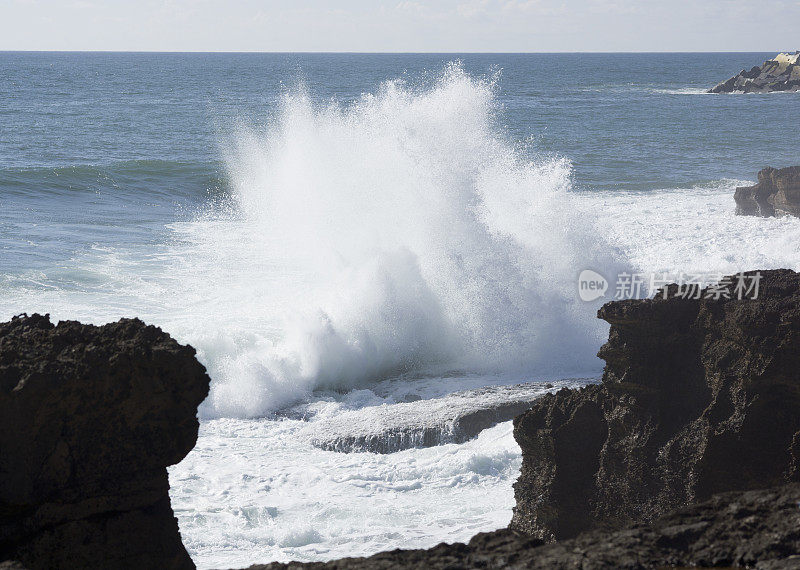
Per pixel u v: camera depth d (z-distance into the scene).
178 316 52.22
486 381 47.38
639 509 24.97
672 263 63.88
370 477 32.97
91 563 16.14
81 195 96.62
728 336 25.02
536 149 160.88
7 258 64.44
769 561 11.04
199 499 30.86
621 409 25.84
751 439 24.23
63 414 16.02
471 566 11.31
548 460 26.47
